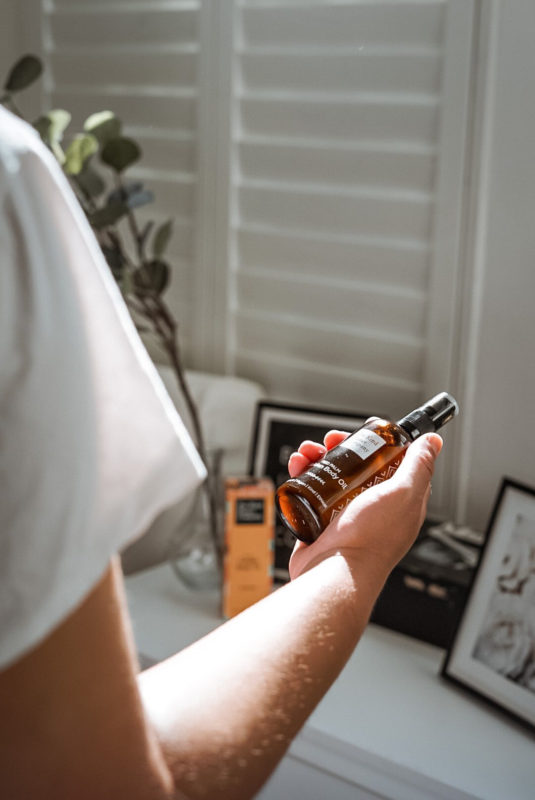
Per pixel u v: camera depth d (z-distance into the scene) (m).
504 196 1.32
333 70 1.47
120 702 0.36
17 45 1.89
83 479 0.34
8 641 0.32
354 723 1.14
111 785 0.36
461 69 1.32
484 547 1.24
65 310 0.34
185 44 1.65
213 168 1.65
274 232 1.59
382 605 1.35
